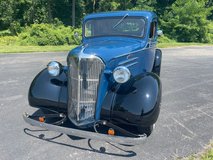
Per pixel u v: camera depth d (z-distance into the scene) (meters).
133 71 5.46
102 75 4.42
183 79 9.84
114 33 6.00
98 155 4.34
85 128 4.61
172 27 37.66
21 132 5.08
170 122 5.68
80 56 4.35
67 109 4.74
